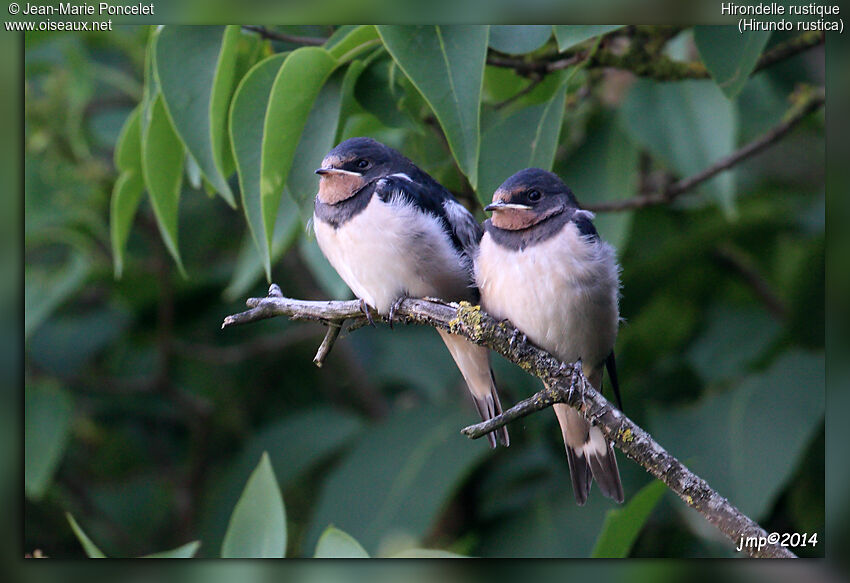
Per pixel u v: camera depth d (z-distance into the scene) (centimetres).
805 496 1010
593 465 851
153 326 1366
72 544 1283
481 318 758
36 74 1258
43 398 1176
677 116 1012
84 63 1205
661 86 1022
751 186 1262
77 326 1326
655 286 1172
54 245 1330
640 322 1195
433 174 1036
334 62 822
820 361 1009
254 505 792
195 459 1319
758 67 931
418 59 762
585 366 888
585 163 1048
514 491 1111
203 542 1202
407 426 1115
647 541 1034
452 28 766
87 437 1352
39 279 1159
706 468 976
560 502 1070
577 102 1062
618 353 1171
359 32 811
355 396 1389
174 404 1357
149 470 1369
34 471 1144
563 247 822
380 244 875
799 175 1258
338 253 902
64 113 1230
